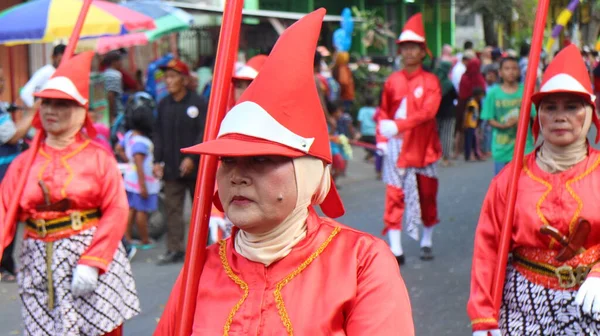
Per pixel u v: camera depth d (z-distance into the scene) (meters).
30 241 4.64
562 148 3.66
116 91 10.70
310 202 2.37
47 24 8.58
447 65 13.34
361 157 15.34
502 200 3.70
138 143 8.48
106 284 4.65
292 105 2.23
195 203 2.43
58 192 4.55
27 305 4.68
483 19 23.98
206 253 2.46
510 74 8.03
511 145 8.09
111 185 4.62
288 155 2.20
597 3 14.68
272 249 2.32
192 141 7.85
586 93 3.57
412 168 7.83
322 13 2.33
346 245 2.34
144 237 8.79
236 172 2.25
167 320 2.50
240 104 2.26
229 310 2.32
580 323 3.52
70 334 4.55
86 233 4.62
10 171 4.65
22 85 12.52
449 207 10.54
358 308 2.26
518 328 3.67
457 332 5.89
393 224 7.84
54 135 4.63
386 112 7.95
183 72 7.82
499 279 3.52
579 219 3.53
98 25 8.61
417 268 7.68
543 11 3.52
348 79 15.97
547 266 3.60
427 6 27.70
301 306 2.26
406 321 2.27
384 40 23.16
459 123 14.98
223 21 2.58
